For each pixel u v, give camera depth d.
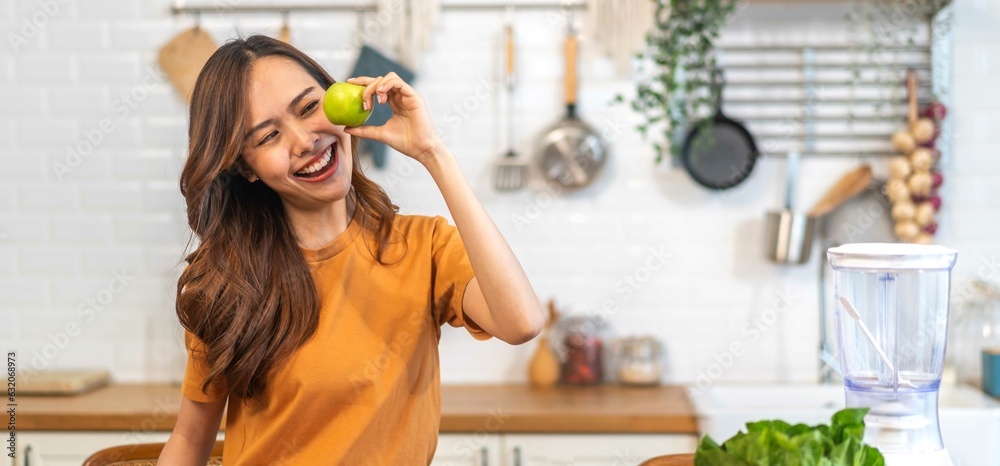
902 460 1.36
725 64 3.07
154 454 1.77
